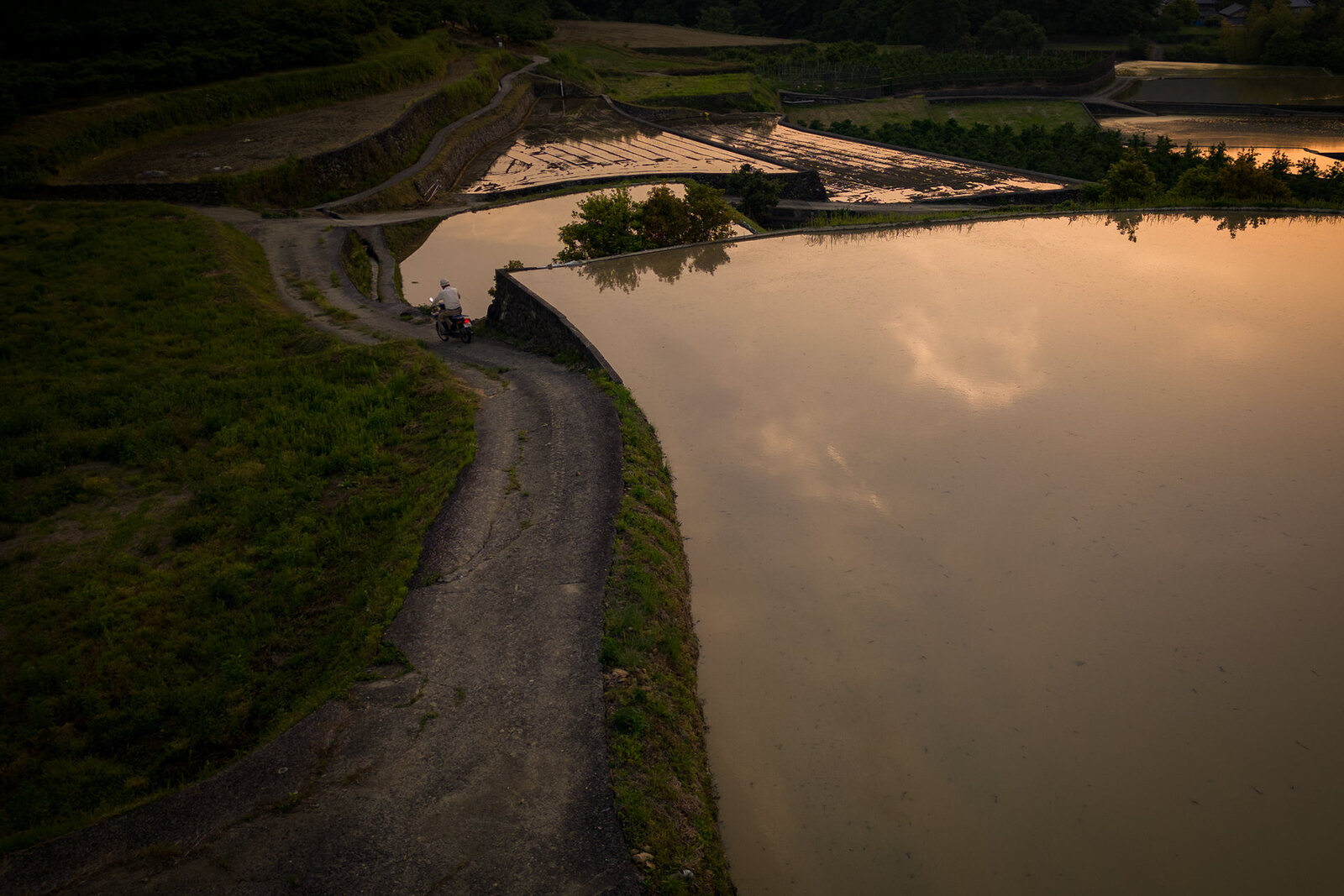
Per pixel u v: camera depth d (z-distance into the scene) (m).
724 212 28.56
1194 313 18.98
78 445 15.30
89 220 30.27
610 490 12.41
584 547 11.01
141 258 26.38
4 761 8.62
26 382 18.20
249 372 18.55
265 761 7.92
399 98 52.28
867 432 14.70
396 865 6.82
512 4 107.19
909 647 10.16
